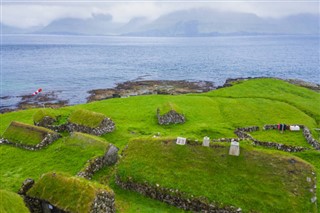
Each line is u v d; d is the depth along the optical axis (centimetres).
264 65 16575
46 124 4566
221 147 3053
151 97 6506
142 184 2844
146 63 17625
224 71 14375
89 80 11919
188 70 14700
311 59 19712
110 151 3409
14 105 7944
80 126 4312
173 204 2689
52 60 19012
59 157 3462
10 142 3994
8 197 2184
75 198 2350
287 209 2458
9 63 17150
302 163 2814
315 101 6284
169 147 3155
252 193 2594
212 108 5625
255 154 2936
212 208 2544
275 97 6391
